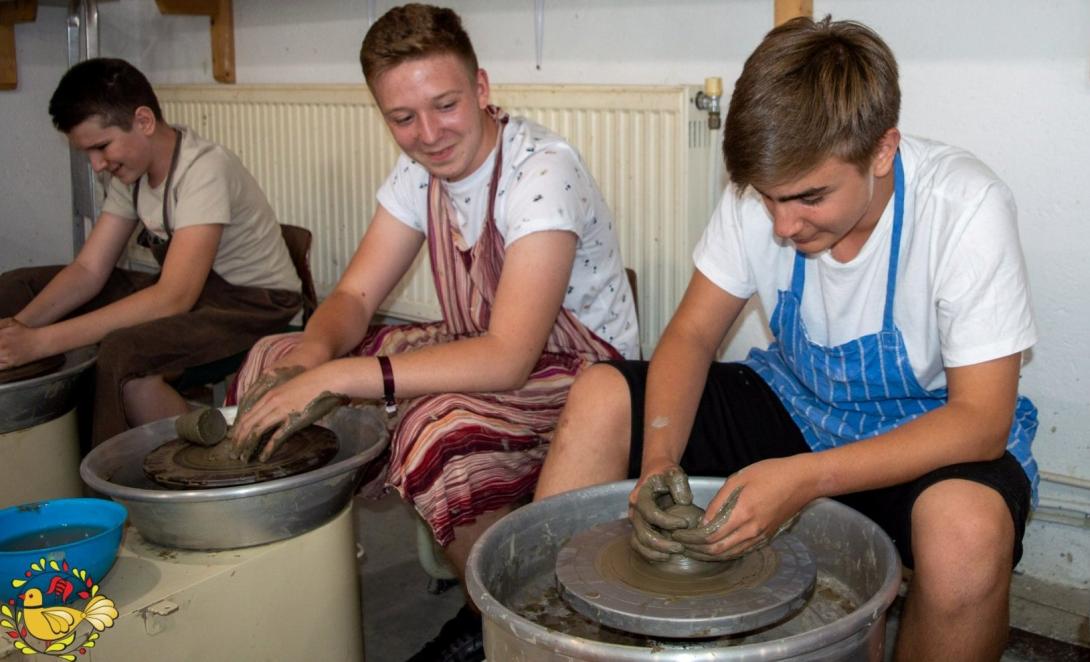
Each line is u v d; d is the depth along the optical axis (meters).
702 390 1.46
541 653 0.99
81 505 1.38
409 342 1.84
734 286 1.50
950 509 1.15
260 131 3.15
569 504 1.31
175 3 3.15
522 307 1.58
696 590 1.10
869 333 1.38
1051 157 1.74
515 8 2.52
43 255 3.66
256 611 1.37
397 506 2.39
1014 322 1.23
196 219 2.13
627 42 2.31
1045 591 1.87
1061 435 1.81
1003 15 1.75
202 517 1.32
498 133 1.70
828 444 1.49
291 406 1.48
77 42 2.93
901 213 1.31
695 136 2.14
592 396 1.44
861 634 1.00
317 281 3.11
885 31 1.89
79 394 1.96
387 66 1.54
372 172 2.85
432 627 1.84
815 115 1.12
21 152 3.55
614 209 2.28
